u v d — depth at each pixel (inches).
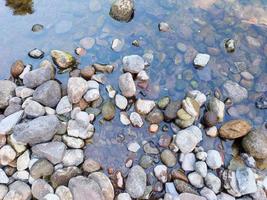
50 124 89.4
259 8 125.6
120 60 110.3
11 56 109.7
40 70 99.9
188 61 111.0
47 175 87.4
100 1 125.9
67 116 97.0
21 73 104.4
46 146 89.6
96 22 119.3
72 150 91.6
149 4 125.3
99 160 92.6
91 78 104.3
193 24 120.3
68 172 86.8
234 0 126.6
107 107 99.0
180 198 84.1
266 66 111.5
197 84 106.5
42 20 119.5
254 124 100.3
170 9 124.2
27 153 89.9
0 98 97.0
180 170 91.2
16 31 116.0
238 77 108.6
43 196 83.5
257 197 86.7
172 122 98.4
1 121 91.5
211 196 86.4
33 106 93.7
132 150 94.4
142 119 98.8
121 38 115.5
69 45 113.2
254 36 118.0
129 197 85.6
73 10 122.9
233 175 89.0
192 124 97.1
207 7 125.4
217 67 110.3
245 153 94.0
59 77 105.3
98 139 95.7
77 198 82.1
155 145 95.1
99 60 109.9
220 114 98.4
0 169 87.4
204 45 115.0
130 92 100.2
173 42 115.4
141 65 104.3
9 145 89.7
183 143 92.0
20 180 86.9
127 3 118.3
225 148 95.7
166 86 105.6
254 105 103.7
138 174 88.0
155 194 87.7
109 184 86.0
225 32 118.5
